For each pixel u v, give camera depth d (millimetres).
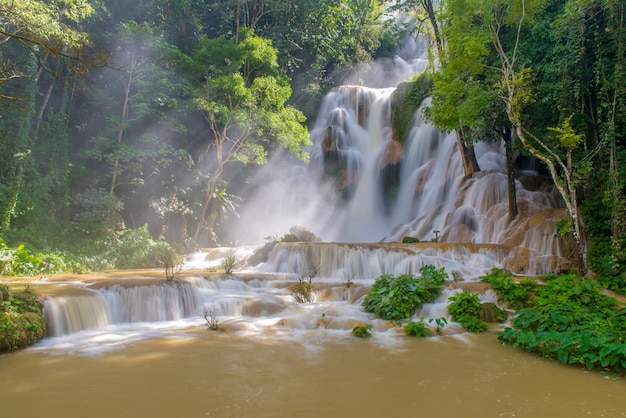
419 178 23719
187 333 7969
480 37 13469
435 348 7082
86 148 21922
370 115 28156
